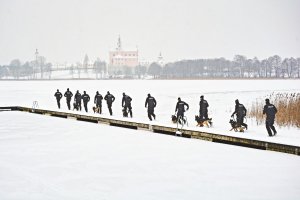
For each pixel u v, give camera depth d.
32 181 11.47
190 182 11.35
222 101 44.62
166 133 21.48
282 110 25.69
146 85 92.50
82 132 22.19
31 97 54.66
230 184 11.12
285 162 13.96
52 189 10.66
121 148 16.83
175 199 9.82
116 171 12.70
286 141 16.88
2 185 11.04
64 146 17.36
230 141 17.92
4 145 17.67
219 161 14.16
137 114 31.84
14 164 13.71
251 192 10.31
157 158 14.71
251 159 14.52
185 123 23.72
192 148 16.88
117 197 9.98
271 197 9.88
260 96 51.47
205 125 23.78
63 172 12.55
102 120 26.75
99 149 16.62
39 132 22.16
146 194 10.23
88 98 32.72
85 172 12.57
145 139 19.52
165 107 38.16
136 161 14.18
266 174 12.21
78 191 10.48
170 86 86.00
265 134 20.56
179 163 13.86
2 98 52.75
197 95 55.31
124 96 28.38
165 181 11.50
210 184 11.13
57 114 32.06
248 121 27.05
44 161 14.19
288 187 10.76
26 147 17.14
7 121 28.14
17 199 9.81
